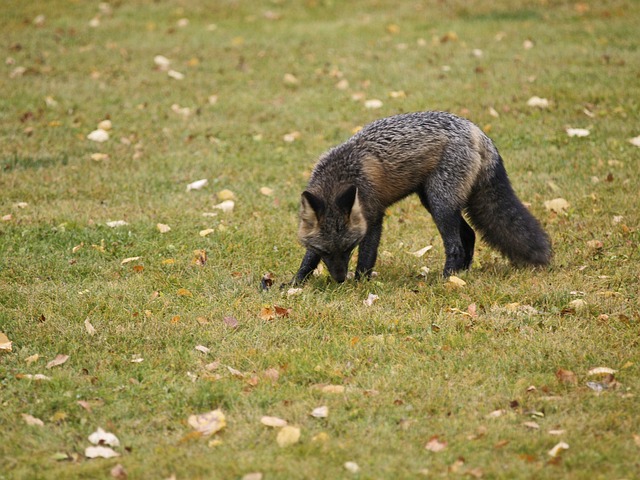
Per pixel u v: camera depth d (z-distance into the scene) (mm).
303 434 7926
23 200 15273
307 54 24297
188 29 27125
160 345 9898
